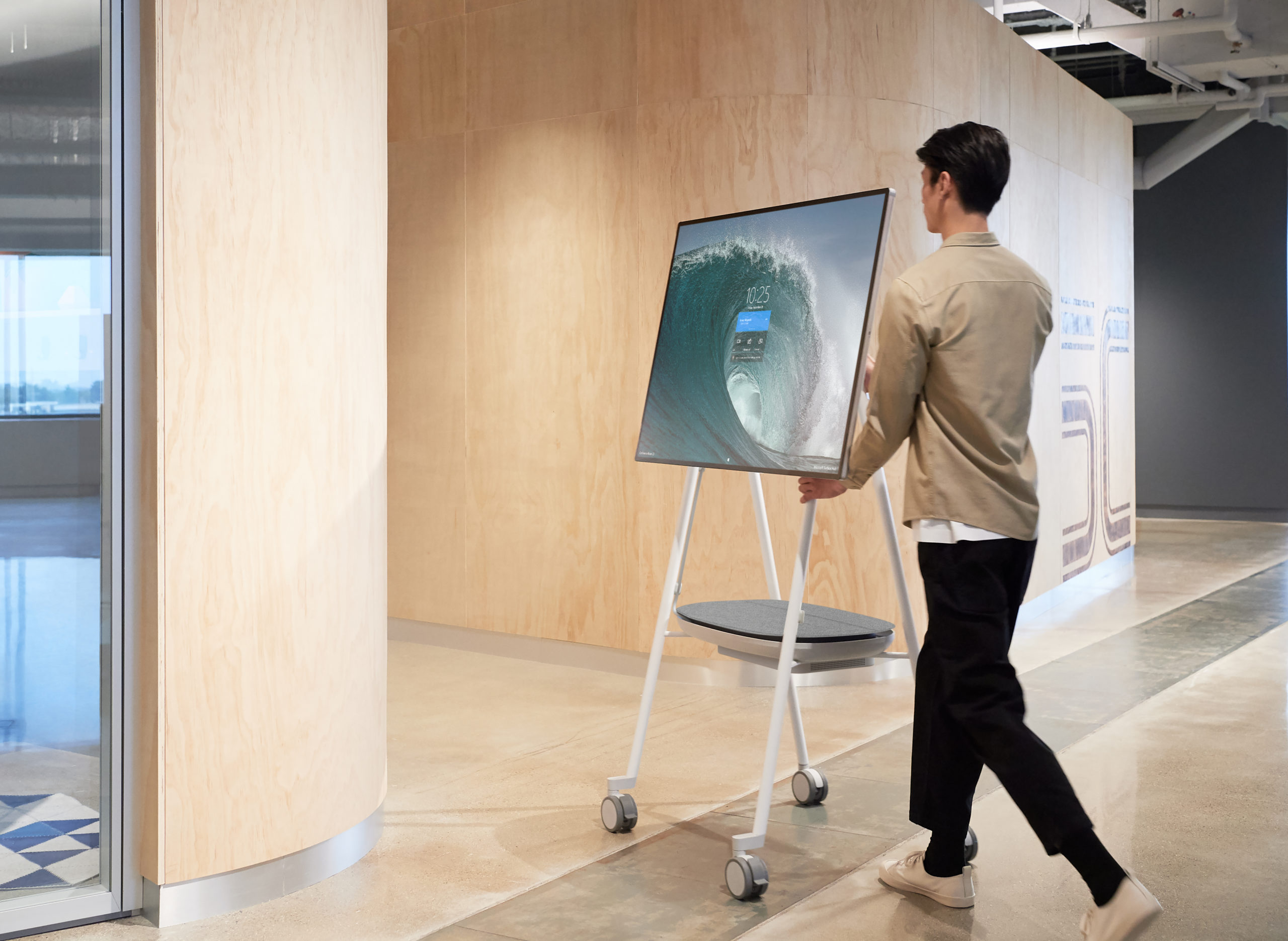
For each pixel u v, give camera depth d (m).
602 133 5.13
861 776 3.59
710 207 4.93
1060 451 7.02
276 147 2.61
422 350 5.74
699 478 3.14
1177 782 3.46
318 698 2.74
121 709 2.50
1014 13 9.15
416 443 5.79
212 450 2.53
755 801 3.36
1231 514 11.74
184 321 2.48
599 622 5.22
